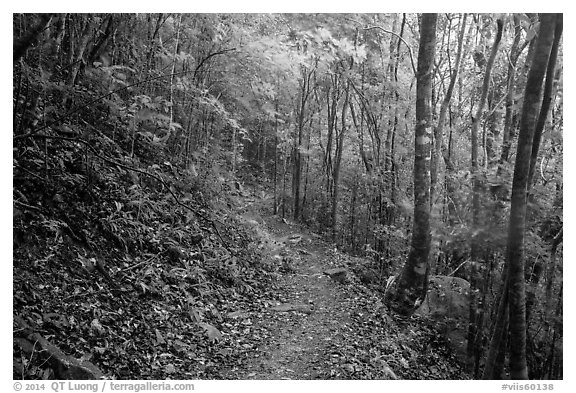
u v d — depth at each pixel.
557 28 5.67
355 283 12.18
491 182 8.39
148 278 6.95
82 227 6.70
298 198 21.06
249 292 8.99
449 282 10.97
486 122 11.18
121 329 5.62
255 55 9.51
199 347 6.17
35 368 4.21
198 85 10.08
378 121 15.35
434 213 9.31
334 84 18.20
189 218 9.38
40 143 6.89
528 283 8.95
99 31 8.54
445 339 10.19
